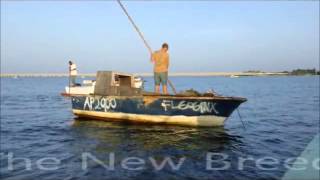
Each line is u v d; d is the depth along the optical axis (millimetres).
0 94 37219
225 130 11305
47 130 11906
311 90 41750
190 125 11570
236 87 51125
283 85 59438
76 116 14203
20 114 17469
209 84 65125
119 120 12789
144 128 11555
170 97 11289
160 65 12008
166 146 8875
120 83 13055
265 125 12867
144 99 11867
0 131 11750
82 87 15055
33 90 46781
